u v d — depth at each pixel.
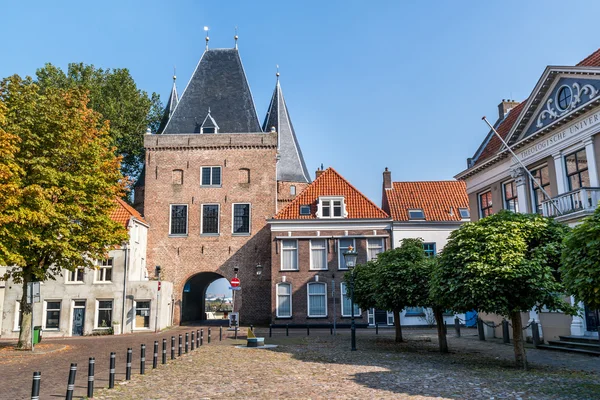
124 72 43.19
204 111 38.28
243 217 35.72
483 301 13.23
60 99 19.84
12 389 10.82
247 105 38.56
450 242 14.64
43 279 20.09
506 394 9.70
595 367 13.66
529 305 13.14
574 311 13.32
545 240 13.59
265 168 36.06
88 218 20.09
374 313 32.50
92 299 29.19
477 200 26.52
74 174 19.88
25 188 17.36
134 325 29.16
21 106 19.09
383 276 19.03
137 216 33.31
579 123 18.47
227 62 40.03
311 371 12.91
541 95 20.64
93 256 21.06
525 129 21.92
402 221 33.62
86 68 41.81
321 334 26.75
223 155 36.28
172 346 15.51
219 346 19.73
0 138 16.08
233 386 10.77
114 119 39.88
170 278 34.78
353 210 34.06
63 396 9.94
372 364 14.31
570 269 9.91
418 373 12.45
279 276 32.84
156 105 47.47
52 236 18.95
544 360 15.28
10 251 17.67
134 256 31.56
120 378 12.05
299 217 33.56
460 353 17.44
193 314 41.28
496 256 13.19
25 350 18.78
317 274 32.81
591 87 17.73
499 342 21.56
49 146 19.25
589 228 9.41
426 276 17.94
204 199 35.75
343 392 9.95
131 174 44.12
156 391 10.27
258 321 34.25
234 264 34.97
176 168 36.12
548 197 19.23
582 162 18.72
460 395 9.61
